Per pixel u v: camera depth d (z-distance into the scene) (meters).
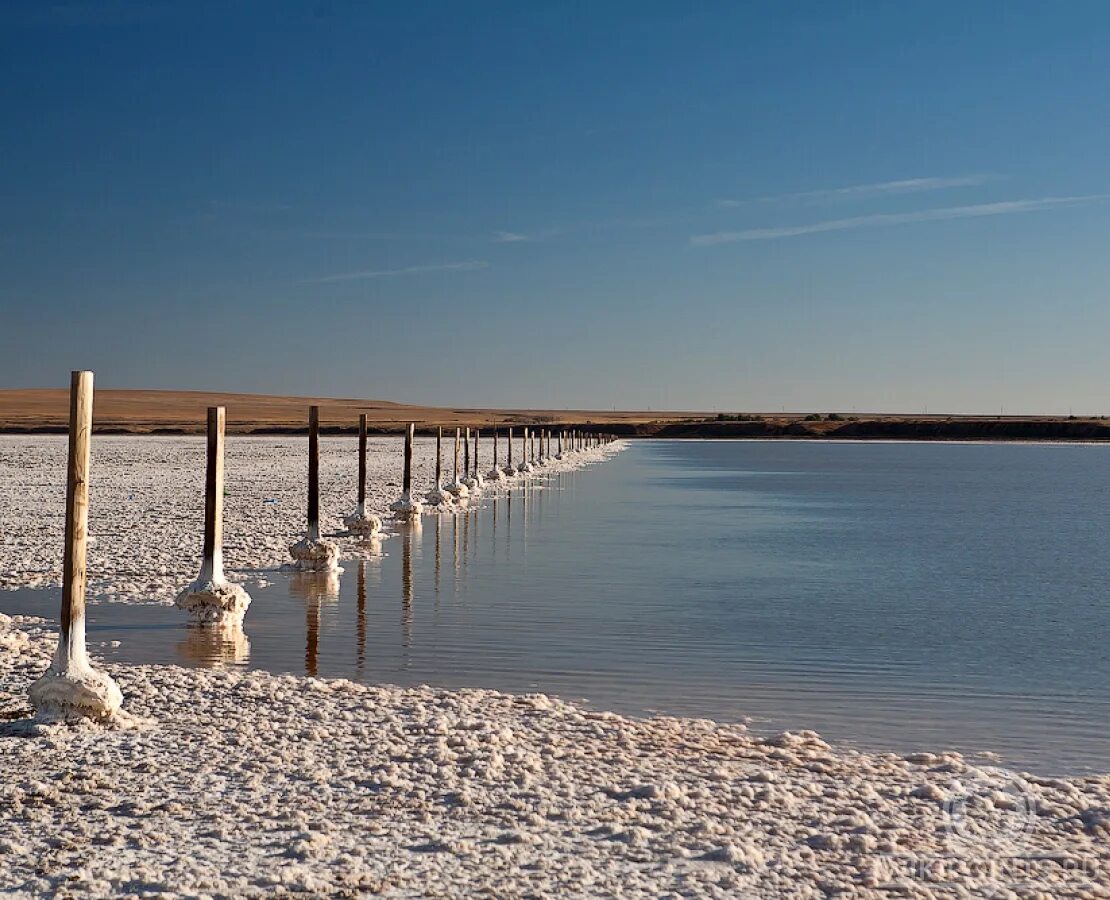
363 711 12.02
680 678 14.30
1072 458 101.12
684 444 145.62
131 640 16.08
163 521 32.72
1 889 7.30
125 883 7.43
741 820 8.87
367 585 21.84
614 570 24.55
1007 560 27.27
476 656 15.43
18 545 26.72
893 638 17.08
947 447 137.50
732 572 24.52
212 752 10.41
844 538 32.09
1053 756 11.20
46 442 107.00
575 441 112.50
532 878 7.64
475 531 33.03
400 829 8.52
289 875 7.55
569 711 12.34
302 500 41.59
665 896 7.38
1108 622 18.64
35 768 9.84
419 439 128.62
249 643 16.09
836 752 11.12
